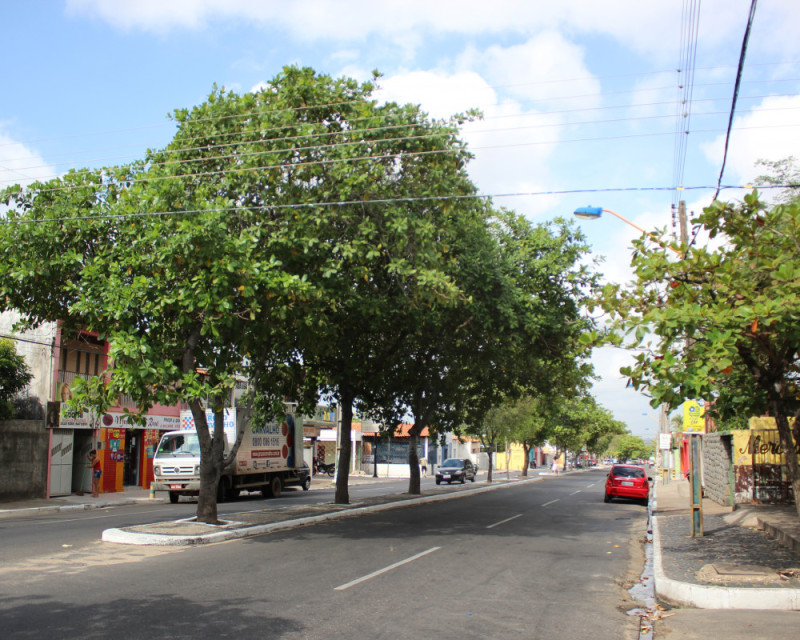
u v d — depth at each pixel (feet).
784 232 33.53
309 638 23.26
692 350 31.86
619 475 93.25
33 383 94.53
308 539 48.67
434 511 74.28
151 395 44.98
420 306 55.72
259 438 99.96
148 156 53.36
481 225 65.31
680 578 33.73
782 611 29.07
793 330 30.55
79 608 26.73
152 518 64.23
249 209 48.21
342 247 47.73
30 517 69.67
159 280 45.19
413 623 25.70
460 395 98.84
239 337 50.37
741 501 70.95
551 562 41.14
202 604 27.73
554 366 86.33
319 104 50.24
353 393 77.46
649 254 35.17
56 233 47.73
